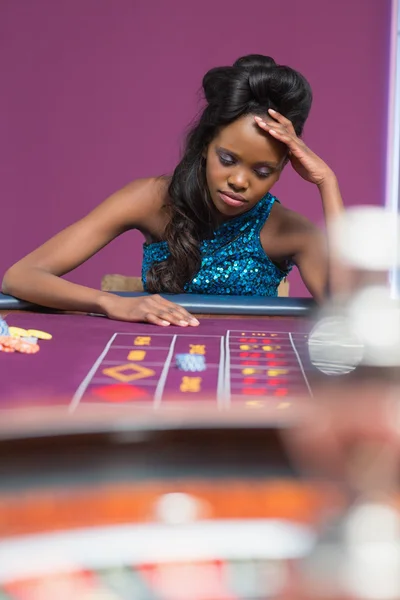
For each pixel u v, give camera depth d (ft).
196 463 1.96
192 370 3.74
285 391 3.26
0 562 1.54
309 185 16.88
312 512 1.68
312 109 16.79
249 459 1.96
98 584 1.50
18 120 16.56
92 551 1.58
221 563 1.54
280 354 4.24
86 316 5.62
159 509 1.74
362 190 16.96
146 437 2.16
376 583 1.44
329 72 16.70
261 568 1.51
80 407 2.90
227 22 16.51
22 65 16.40
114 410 2.84
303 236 6.80
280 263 7.13
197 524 1.66
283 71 5.81
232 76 5.62
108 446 2.11
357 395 2.27
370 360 3.21
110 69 16.48
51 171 16.69
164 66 16.53
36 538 1.63
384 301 5.73
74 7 16.30
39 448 2.11
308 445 1.96
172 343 4.59
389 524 1.57
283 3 16.51
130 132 16.65
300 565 1.51
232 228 6.64
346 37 16.60
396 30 16.57
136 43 16.44
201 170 6.30
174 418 2.29
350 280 6.24
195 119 6.47
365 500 1.66
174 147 16.70
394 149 16.87
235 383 3.45
